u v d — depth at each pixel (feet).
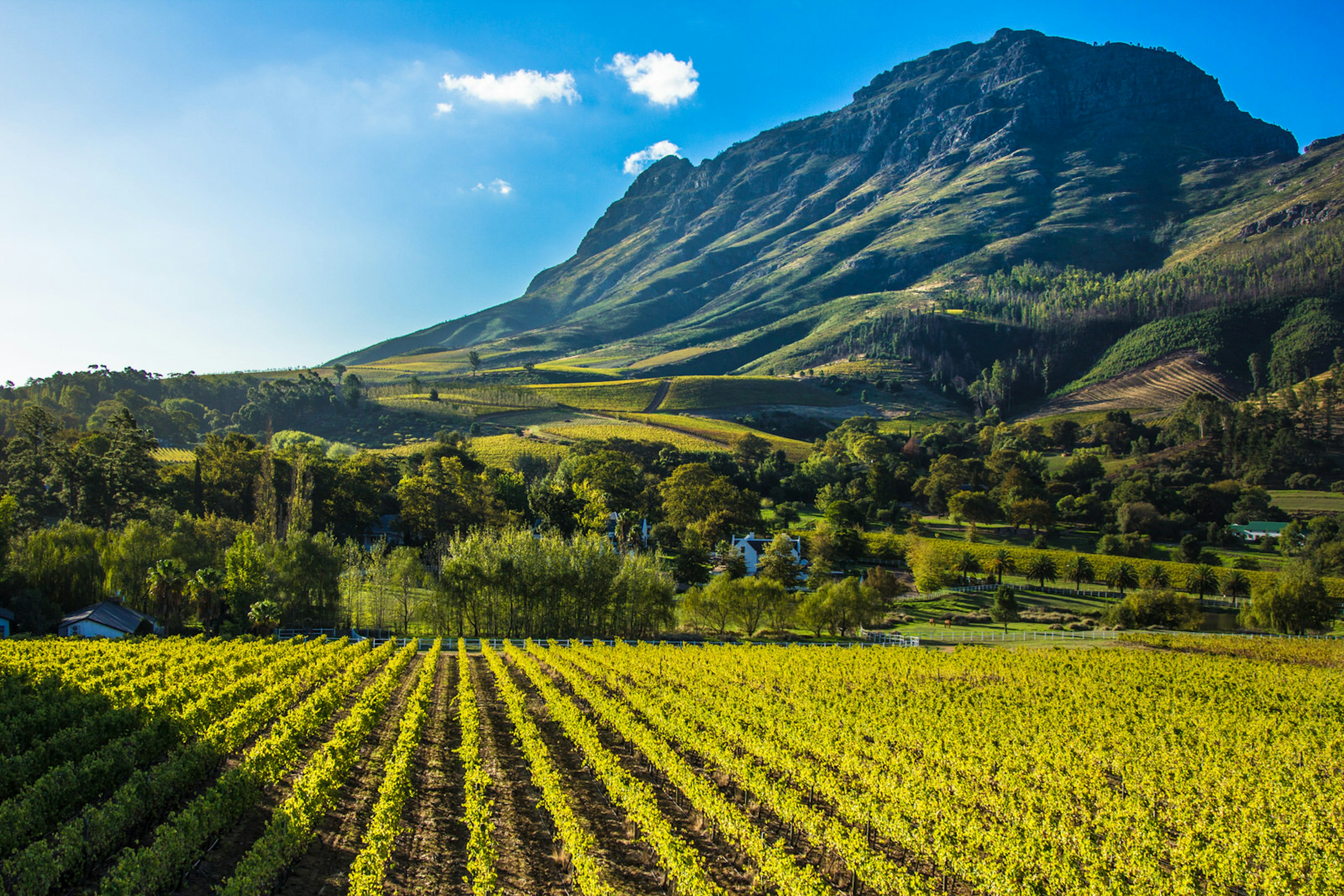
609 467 462.19
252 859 66.39
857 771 100.53
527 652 205.57
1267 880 74.38
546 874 75.72
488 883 67.82
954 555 367.04
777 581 287.89
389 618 267.80
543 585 254.88
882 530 440.04
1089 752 116.47
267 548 256.32
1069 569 353.31
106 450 383.04
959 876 76.02
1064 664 192.65
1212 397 643.86
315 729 115.44
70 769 82.12
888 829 82.48
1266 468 517.55
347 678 144.05
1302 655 224.53
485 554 257.96
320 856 77.66
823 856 83.61
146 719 109.50
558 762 110.93
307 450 452.76
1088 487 513.45
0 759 87.76
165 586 219.82
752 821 92.17
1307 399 630.74
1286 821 91.66
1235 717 143.95
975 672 182.91
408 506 373.40
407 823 85.76
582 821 89.15
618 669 170.50
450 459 449.06
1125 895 69.92
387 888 70.90
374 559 265.13
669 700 135.03
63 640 197.06
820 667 179.52
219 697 118.62
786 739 114.73
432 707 140.77
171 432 632.79
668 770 97.04
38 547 241.55
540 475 517.96
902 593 336.08
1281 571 321.11
